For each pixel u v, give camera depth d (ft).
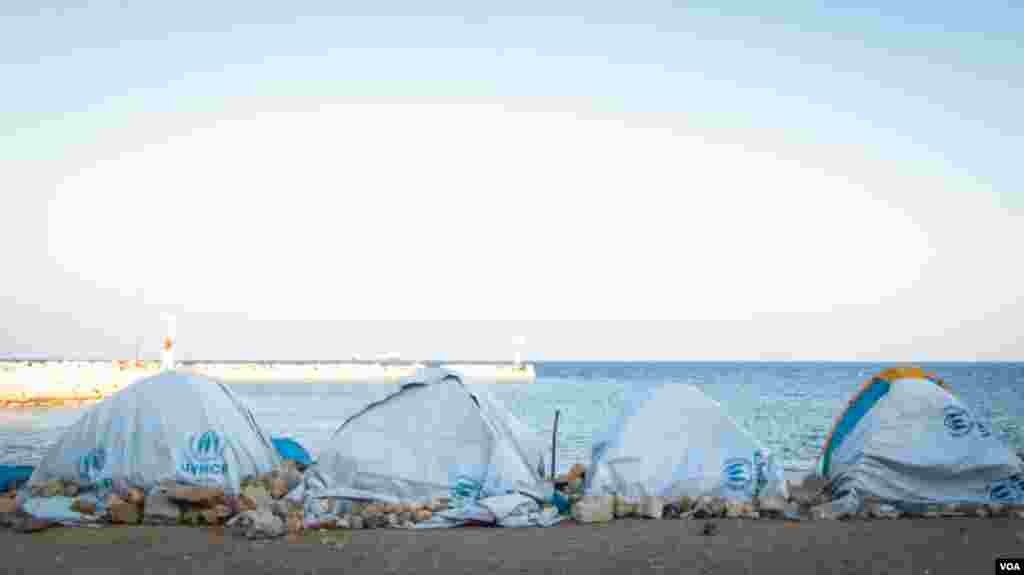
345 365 303.27
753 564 24.68
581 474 38.96
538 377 363.76
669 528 30.04
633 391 38.45
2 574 22.88
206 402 34.73
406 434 34.47
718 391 212.02
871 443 34.09
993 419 107.86
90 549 25.81
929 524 30.78
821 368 602.03
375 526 30.25
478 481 33.53
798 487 36.11
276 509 30.94
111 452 33.35
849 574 23.71
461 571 23.76
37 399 145.28
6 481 36.24
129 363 187.42
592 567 24.26
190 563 24.21
